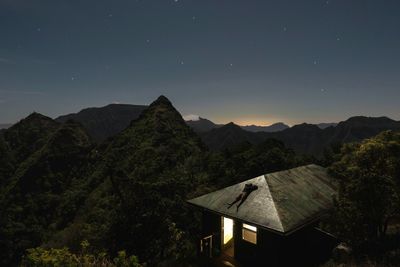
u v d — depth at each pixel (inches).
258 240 527.8
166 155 2519.7
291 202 557.0
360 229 435.8
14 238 2351.1
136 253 653.9
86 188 2908.5
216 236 607.2
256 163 1232.8
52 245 1250.6
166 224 697.0
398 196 395.2
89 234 843.4
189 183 1311.5
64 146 4062.5
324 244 530.0
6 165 4151.1
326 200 617.0
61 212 2719.0
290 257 497.0
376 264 392.8
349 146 509.0
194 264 594.9
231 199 601.6
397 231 508.1
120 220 684.1
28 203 3196.4
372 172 406.3
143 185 753.6
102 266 323.3
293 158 1353.3
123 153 3260.3
